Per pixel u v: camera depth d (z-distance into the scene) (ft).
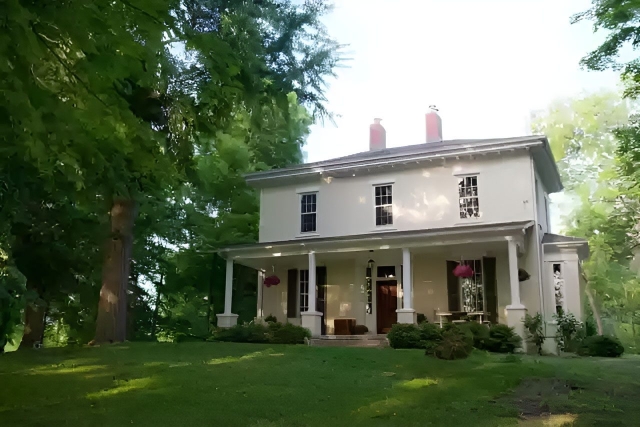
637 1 42.27
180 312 92.68
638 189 99.35
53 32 13.69
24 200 40.96
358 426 18.04
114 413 20.47
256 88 26.73
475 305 60.64
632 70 53.88
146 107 22.56
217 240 87.35
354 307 66.33
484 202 61.16
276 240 72.08
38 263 53.78
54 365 33.88
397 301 64.90
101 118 15.99
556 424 17.92
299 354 39.01
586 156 118.62
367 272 66.74
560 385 26.30
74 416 20.02
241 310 86.69
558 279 60.18
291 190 72.64
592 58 53.11
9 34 12.09
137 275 87.61
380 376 29.30
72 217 54.49
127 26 15.80
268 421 18.94
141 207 69.46
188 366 32.89
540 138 58.75
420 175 65.21
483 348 49.93
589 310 100.32
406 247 57.82
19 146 15.34
